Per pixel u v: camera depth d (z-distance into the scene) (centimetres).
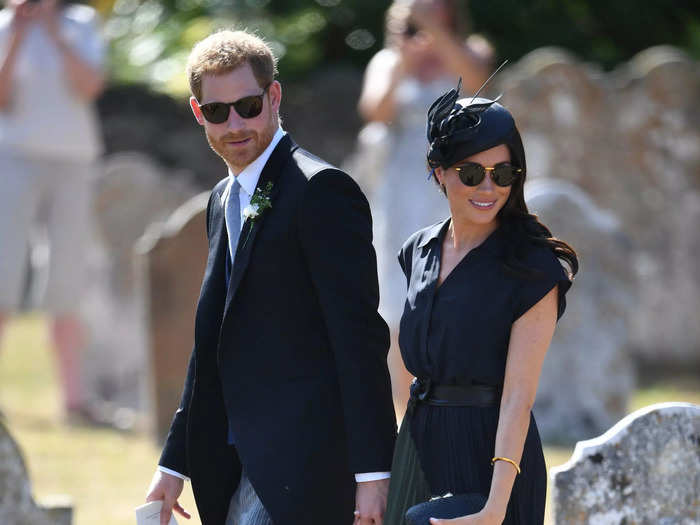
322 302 1110
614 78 3384
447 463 1045
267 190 1130
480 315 1022
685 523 1164
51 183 2722
